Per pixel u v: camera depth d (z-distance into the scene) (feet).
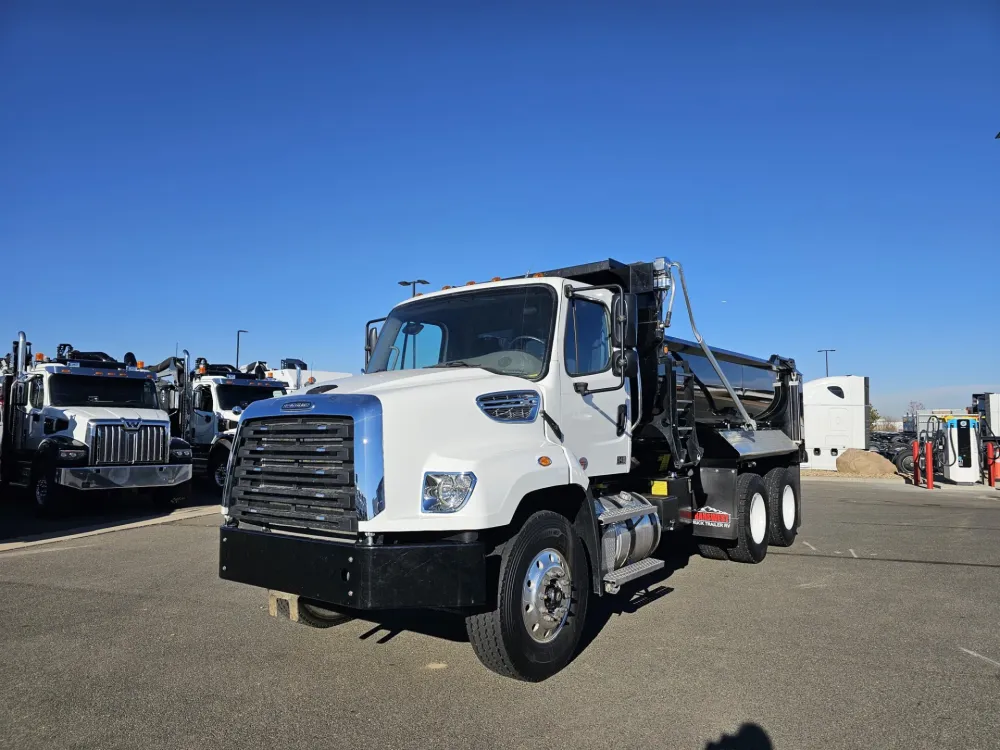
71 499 42.57
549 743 12.73
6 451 48.93
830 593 23.63
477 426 15.64
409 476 14.25
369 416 14.07
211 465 57.52
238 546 15.61
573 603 16.62
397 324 21.01
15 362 50.78
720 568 27.81
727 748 12.53
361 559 13.51
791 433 36.35
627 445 20.71
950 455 67.72
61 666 16.61
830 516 44.42
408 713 13.99
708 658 17.12
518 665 15.07
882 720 13.64
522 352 18.26
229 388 62.03
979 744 12.65
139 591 23.70
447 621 20.07
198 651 17.63
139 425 44.88
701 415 28.02
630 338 19.03
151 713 14.01
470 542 14.26
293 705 14.39
